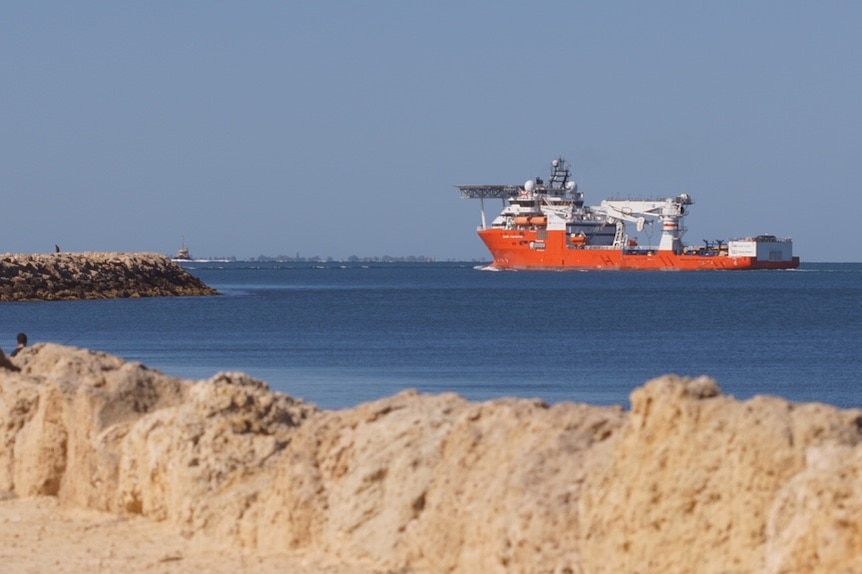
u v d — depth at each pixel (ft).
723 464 118.42
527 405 153.89
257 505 169.58
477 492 144.46
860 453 107.04
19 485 208.33
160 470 182.29
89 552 168.45
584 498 128.77
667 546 119.75
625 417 145.69
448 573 144.25
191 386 207.31
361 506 156.04
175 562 160.97
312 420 174.50
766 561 110.22
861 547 102.32
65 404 204.64
